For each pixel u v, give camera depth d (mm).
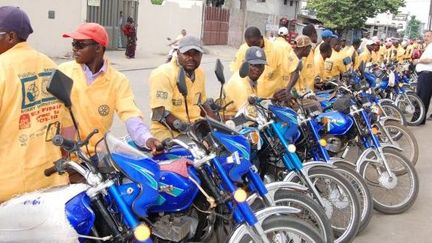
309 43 6469
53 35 16781
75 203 2371
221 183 2961
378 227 4586
